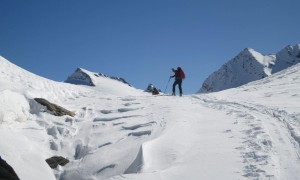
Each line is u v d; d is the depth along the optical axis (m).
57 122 16.11
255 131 12.11
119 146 13.59
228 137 11.97
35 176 12.04
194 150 11.09
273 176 8.72
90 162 13.02
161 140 11.98
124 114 17.19
